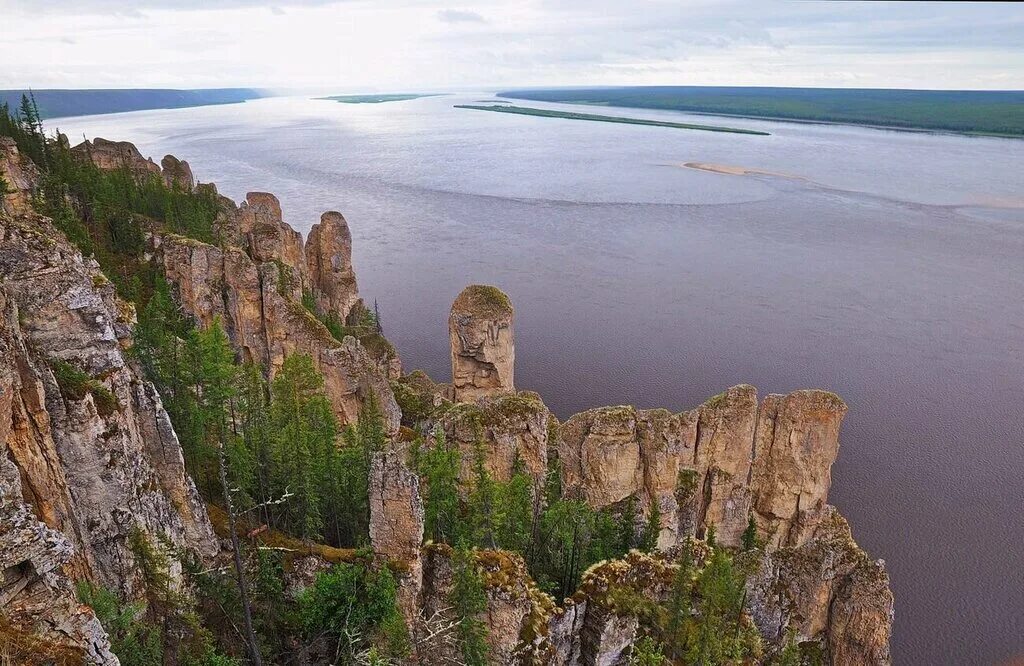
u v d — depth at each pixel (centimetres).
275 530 4181
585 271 17412
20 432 2839
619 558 4853
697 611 4153
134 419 3475
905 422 10481
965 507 8488
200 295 7875
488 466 6034
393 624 3453
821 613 5088
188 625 3184
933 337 13600
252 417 5194
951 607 6950
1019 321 14462
